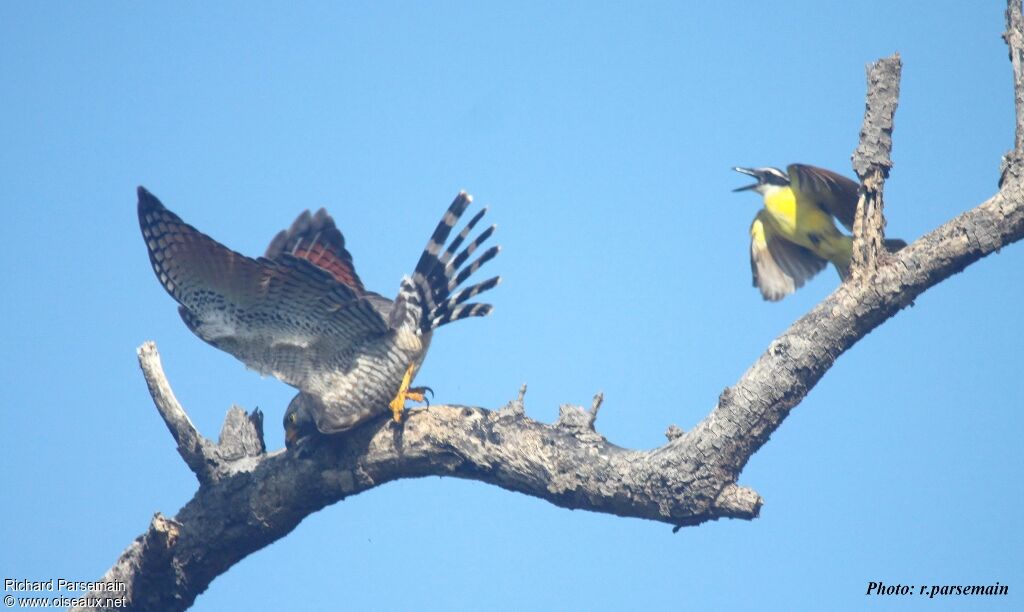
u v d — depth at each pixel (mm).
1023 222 10789
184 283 11555
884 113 11242
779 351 10898
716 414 10938
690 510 11008
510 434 11562
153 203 10930
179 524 11719
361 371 12062
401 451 11844
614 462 11164
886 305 10930
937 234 10977
